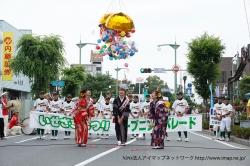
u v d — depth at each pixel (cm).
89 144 1620
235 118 2350
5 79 3550
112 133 2019
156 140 1420
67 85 4722
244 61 2333
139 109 2042
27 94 5519
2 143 1658
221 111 1970
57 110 1995
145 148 1441
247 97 2966
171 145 1606
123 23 1959
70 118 1961
